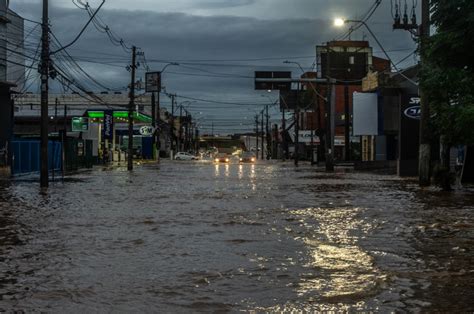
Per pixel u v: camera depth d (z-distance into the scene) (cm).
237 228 1462
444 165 3198
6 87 3841
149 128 9269
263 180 3766
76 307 744
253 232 1393
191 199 2294
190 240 1275
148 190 2816
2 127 3809
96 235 1348
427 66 2108
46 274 936
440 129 2706
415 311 721
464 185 3084
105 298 789
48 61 3030
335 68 8819
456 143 2784
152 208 1945
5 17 3784
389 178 4006
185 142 17175
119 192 2681
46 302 768
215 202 2162
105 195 2505
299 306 745
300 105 11119
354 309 730
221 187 3048
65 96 10588
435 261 1041
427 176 3027
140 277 914
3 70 3831
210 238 1303
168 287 850
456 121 2303
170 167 6644
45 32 3002
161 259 1061
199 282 881
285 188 2959
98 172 5009
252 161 9400
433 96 2245
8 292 820
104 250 1153
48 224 1543
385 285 858
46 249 1165
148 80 8544
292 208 1941
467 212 1816
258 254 1109
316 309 730
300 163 9062
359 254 1107
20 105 9781
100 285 862
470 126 2283
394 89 5612
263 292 819
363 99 5675
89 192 2684
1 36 3791
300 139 10425
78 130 6662
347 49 8844
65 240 1277
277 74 6250
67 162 4928
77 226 1502
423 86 2150
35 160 4278
